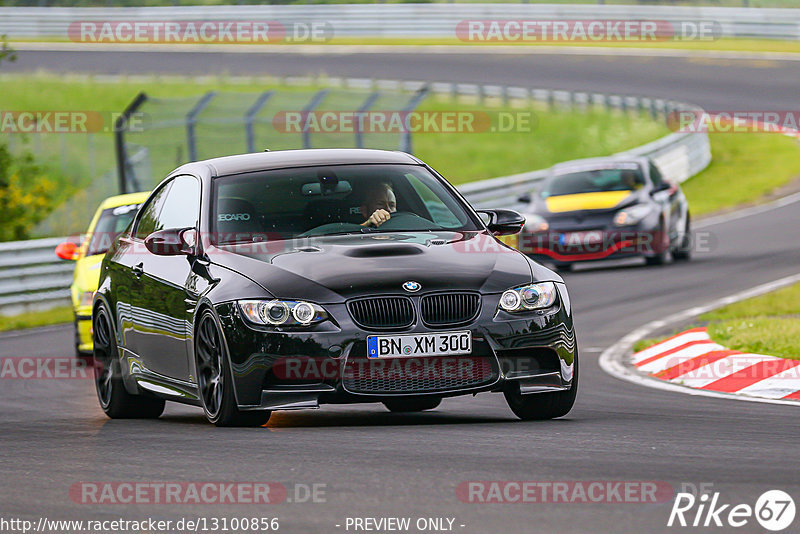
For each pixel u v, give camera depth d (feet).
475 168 393.09
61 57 552.41
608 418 83.30
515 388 77.82
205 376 80.94
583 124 430.61
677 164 336.90
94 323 99.76
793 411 87.04
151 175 330.34
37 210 296.71
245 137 379.76
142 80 490.08
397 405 94.48
